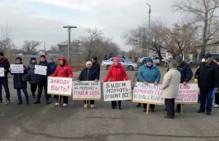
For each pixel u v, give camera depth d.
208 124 10.65
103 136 8.91
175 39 66.94
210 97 12.33
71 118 11.24
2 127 9.83
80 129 9.66
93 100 13.59
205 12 59.69
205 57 12.38
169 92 11.30
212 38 60.75
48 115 11.73
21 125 10.11
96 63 14.52
